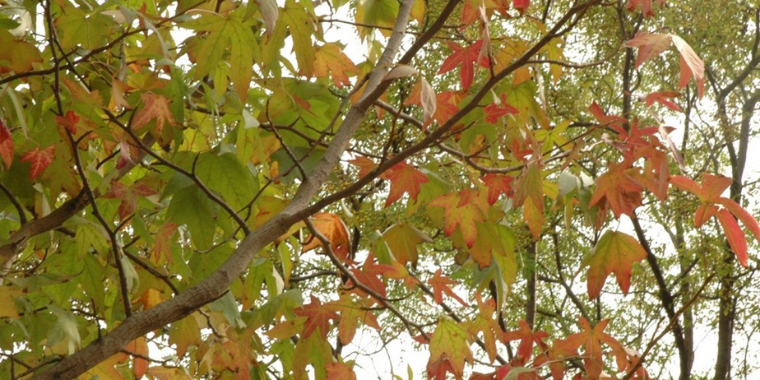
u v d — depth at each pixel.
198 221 2.31
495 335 2.48
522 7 2.42
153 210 2.79
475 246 2.70
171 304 1.87
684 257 11.39
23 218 2.12
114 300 3.07
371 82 2.62
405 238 2.77
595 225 2.38
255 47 2.07
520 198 2.17
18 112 2.02
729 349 11.91
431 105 2.05
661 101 2.11
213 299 1.90
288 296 2.67
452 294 2.53
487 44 2.05
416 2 3.29
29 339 2.57
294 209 2.22
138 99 2.23
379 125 7.77
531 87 2.68
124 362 2.85
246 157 2.45
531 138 2.40
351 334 2.46
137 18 1.98
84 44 2.28
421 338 2.45
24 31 2.17
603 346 10.02
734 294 10.73
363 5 3.23
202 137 3.06
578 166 2.56
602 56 10.16
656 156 2.14
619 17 9.09
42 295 2.63
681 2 10.20
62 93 2.29
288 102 2.78
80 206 2.21
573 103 8.80
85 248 2.38
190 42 2.53
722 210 2.04
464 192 2.53
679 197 10.29
